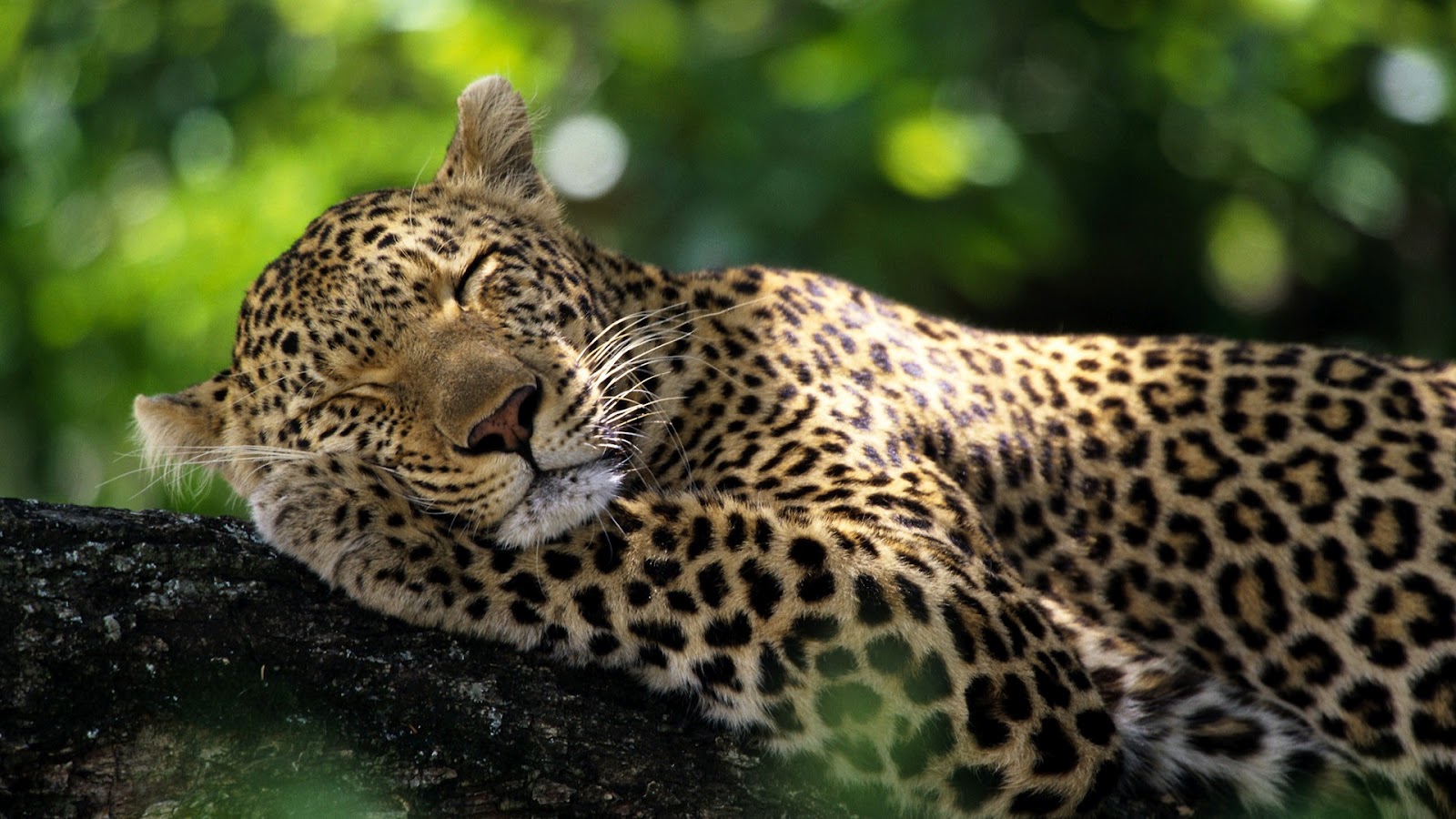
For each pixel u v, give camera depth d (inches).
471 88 356.5
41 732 225.1
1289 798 313.4
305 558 262.1
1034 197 608.4
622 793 247.3
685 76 630.5
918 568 271.9
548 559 273.0
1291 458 332.2
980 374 345.1
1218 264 741.3
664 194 618.8
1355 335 736.3
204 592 244.1
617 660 268.2
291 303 313.9
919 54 619.8
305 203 591.8
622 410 306.7
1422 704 315.9
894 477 302.4
